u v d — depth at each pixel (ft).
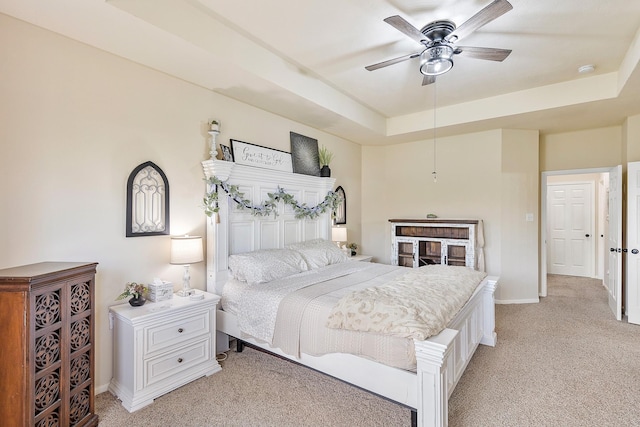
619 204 13.19
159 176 9.28
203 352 8.79
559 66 10.84
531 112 12.92
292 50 9.82
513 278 15.89
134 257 8.70
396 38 9.13
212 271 10.25
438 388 5.68
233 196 10.78
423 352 5.80
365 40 9.24
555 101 12.34
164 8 7.17
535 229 16.06
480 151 16.26
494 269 15.98
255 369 9.13
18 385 5.36
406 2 7.56
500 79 11.90
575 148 16.08
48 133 7.19
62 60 7.40
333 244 14.02
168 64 8.80
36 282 5.49
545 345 10.66
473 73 11.37
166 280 9.43
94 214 7.92
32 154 6.97
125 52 8.16
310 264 11.87
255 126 12.22
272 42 9.36
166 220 9.39
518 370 8.98
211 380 8.52
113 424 6.75
